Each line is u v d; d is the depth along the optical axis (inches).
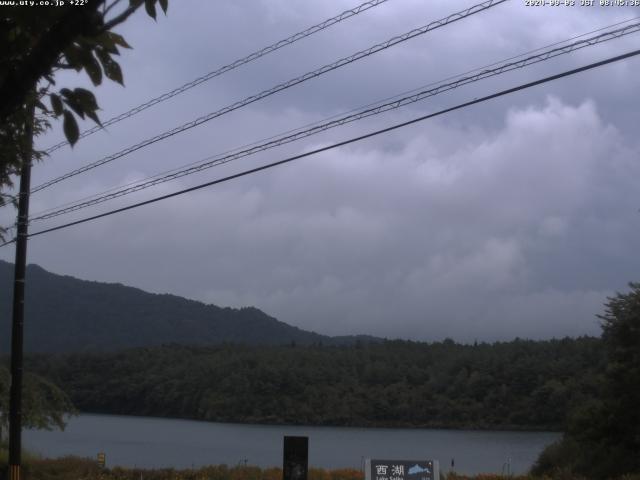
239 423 3624.5
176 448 2362.2
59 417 1123.9
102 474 1138.0
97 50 153.7
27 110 200.5
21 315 769.6
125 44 153.3
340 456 2075.5
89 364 3969.0
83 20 140.4
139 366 4015.8
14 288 771.4
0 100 146.0
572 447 1248.8
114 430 3196.4
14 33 149.9
